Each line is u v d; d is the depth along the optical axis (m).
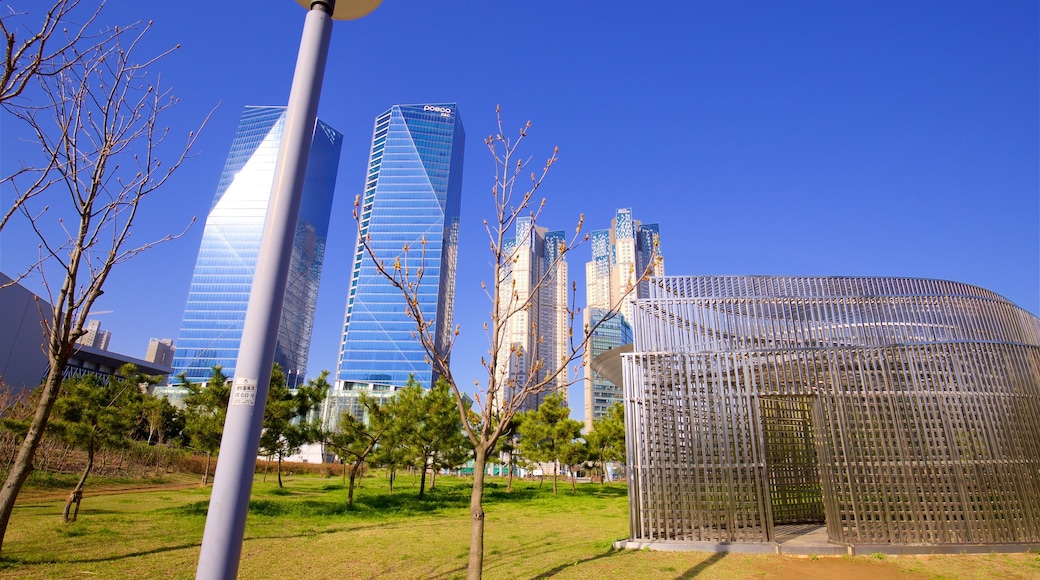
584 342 5.56
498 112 6.21
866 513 10.43
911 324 11.54
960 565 9.34
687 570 8.89
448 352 5.53
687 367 11.68
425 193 93.31
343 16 3.81
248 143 98.00
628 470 11.37
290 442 19.06
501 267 5.82
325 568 8.59
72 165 5.59
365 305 87.62
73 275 6.09
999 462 10.74
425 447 22.19
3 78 4.23
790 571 9.01
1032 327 13.08
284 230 3.11
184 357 88.06
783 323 11.62
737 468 10.97
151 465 32.56
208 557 2.64
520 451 33.00
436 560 9.30
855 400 11.01
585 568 8.89
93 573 7.57
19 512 13.45
